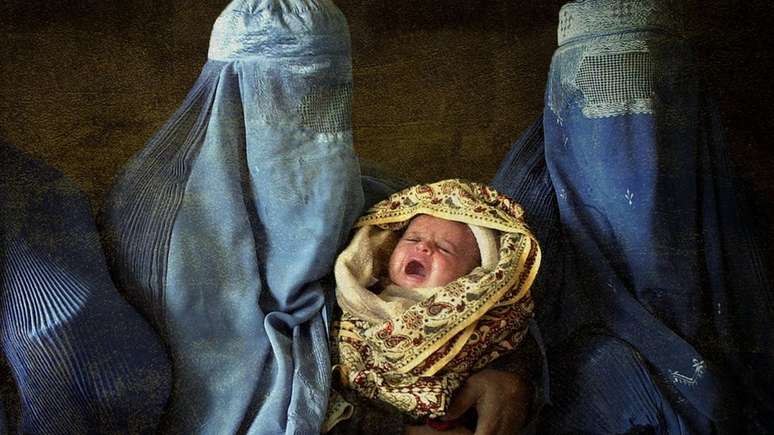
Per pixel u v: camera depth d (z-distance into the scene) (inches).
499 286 83.9
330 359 84.0
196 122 88.9
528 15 145.9
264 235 87.2
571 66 104.7
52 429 78.0
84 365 76.8
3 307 78.7
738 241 105.0
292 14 87.8
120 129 131.6
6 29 131.1
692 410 95.3
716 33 141.0
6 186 81.7
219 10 137.9
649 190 100.3
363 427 81.9
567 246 103.1
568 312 100.7
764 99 139.6
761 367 101.3
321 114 88.3
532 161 108.9
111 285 80.4
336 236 86.5
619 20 103.3
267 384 83.0
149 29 135.5
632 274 100.6
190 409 81.3
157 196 85.4
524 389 86.2
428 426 82.8
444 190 90.5
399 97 141.5
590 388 94.8
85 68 132.5
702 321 100.3
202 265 83.5
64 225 82.0
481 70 143.5
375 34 144.5
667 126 102.3
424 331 81.9
